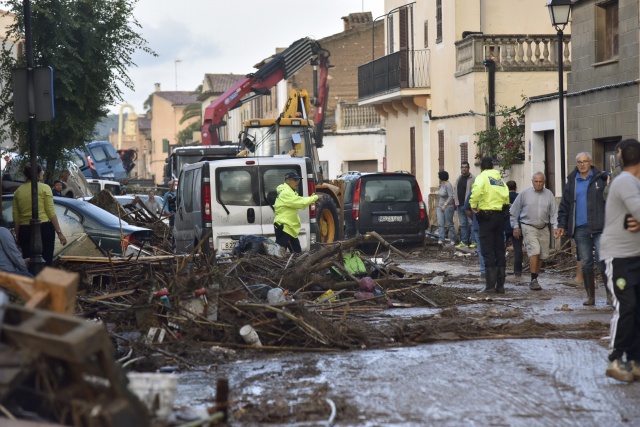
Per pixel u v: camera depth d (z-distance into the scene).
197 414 8.87
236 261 18.89
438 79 46.03
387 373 11.86
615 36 29.45
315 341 13.94
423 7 48.16
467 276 24.56
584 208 18.20
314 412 9.73
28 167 20.30
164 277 16.34
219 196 24.70
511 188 26.14
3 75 29.50
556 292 20.88
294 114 41.34
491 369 11.99
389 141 55.97
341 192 34.09
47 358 7.25
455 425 9.19
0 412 7.37
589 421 9.29
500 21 43.56
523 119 37.44
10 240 15.97
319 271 18.70
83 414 7.09
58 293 8.03
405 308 18.11
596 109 30.08
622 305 11.20
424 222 35.31
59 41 28.91
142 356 12.68
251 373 12.02
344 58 82.44
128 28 29.89
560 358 12.69
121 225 22.92
